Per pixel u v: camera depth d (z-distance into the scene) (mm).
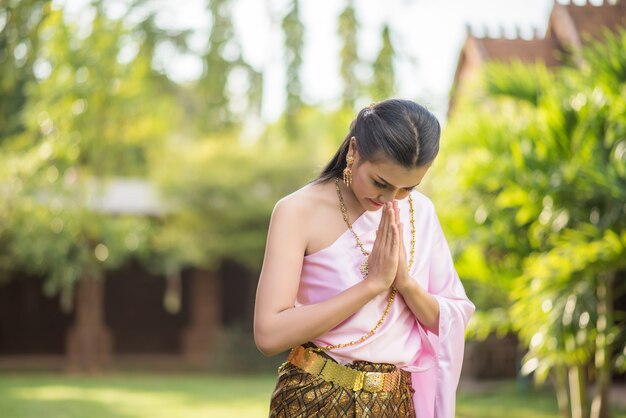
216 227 19578
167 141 18594
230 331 21047
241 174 19297
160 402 14102
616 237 6184
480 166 7328
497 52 12266
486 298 8742
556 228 7199
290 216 2689
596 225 7023
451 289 2873
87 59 6777
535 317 6770
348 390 2660
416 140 2477
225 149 19531
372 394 2672
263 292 2637
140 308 24719
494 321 7516
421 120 2514
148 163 19422
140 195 20250
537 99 7766
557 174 6711
